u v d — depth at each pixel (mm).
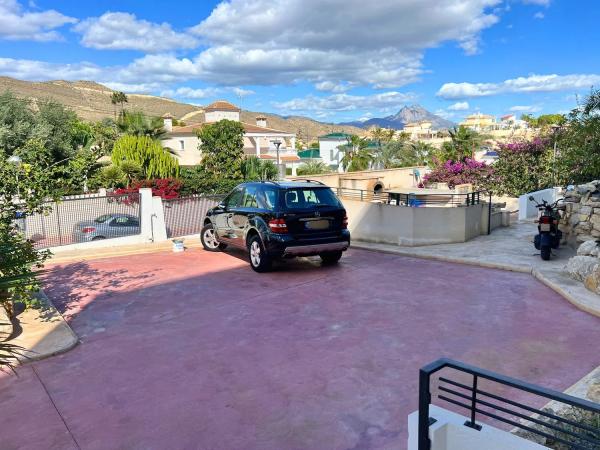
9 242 6203
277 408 4070
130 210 12695
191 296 7570
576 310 6535
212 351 5336
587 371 4664
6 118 26281
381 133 80312
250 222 9359
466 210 11789
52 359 5195
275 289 7922
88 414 4027
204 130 29094
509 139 37125
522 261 9344
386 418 3889
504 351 5180
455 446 2764
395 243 12070
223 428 3779
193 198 14031
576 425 2271
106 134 34094
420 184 28469
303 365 4918
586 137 13867
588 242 8492
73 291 7945
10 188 6754
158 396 4316
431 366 2627
